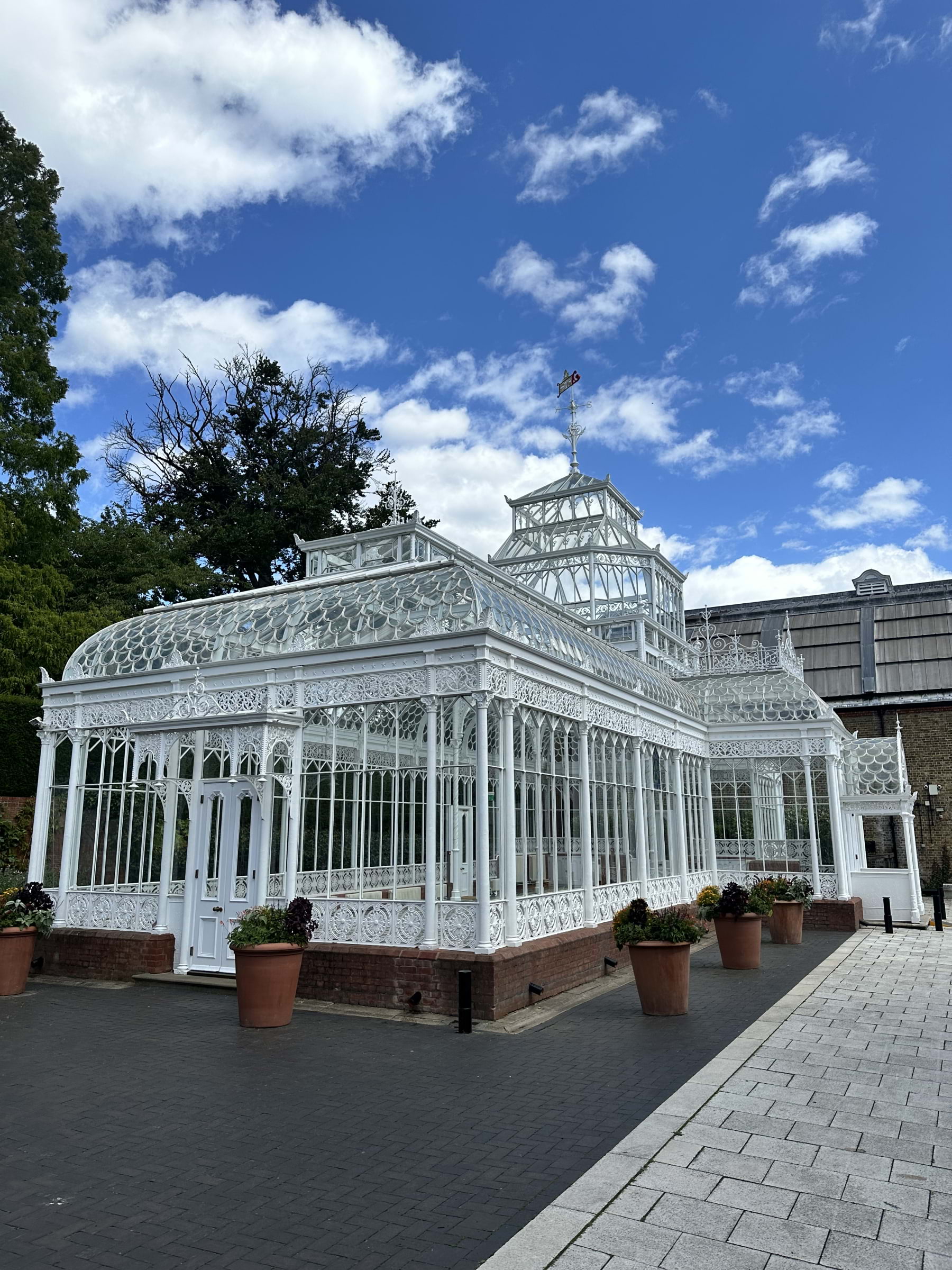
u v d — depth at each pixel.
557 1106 6.82
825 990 12.14
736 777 25.27
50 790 14.45
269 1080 7.55
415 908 10.77
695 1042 8.98
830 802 20.83
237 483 37.91
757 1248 4.48
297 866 12.10
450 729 16.97
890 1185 5.29
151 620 15.24
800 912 17.48
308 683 12.30
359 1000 10.72
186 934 12.57
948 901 28.78
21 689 19.08
